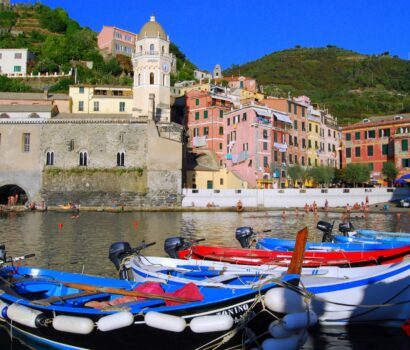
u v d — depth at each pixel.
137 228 36.72
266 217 49.53
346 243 19.66
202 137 83.25
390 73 178.75
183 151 71.12
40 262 20.62
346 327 12.45
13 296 11.11
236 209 60.72
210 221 44.09
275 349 9.23
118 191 65.69
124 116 71.88
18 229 35.62
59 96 80.25
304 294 9.51
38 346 10.80
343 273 14.65
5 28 140.00
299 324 9.21
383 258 16.48
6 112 70.00
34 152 67.31
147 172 65.50
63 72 109.88
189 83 112.06
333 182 74.06
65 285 11.88
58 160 67.19
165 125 69.75
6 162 67.00
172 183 65.25
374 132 76.38
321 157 87.62
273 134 74.44
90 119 67.00
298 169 73.81
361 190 61.66
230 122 79.06
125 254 16.02
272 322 9.36
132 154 66.38
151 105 68.69
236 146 76.81
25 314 10.19
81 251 23.89
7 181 66.75
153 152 65.88
